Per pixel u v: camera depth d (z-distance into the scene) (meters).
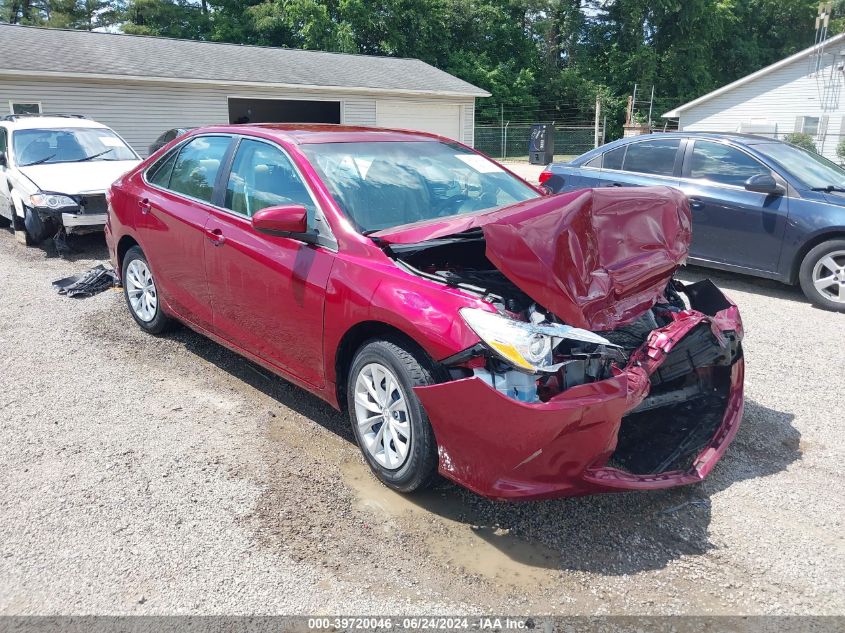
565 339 2.93
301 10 35.06
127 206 5.27
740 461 3.64
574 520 3.13
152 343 5.35
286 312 3.75
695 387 3.73
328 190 3.71
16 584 2.69
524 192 4.49
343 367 3.60
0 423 4.01
